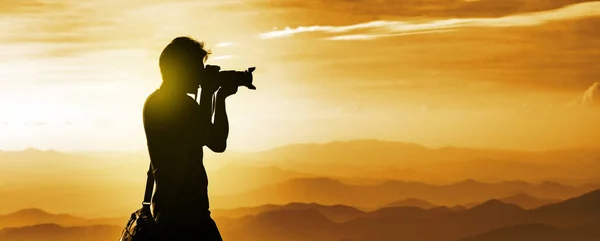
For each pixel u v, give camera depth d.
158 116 4.27
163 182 4.27
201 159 4.34
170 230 4.22
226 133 4.37
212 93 4.38
